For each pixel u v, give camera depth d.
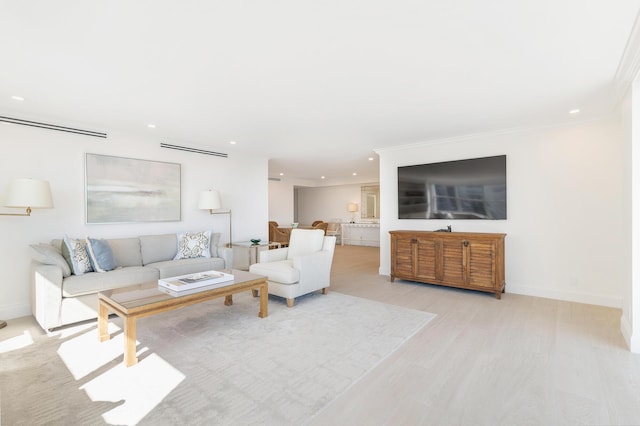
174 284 2.87
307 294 4.28
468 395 1.94
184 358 2.42
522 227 4.25
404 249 4.83
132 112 3.52
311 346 2.63
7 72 2.48
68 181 3.85
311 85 2.80
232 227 5.78
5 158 3.42
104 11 1.73
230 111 3.50
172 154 4.91
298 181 10.83
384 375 2.18
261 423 1.68
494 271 4.02
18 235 3.50
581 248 3.87
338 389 2.01
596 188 3.77
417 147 5.20
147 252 4.27
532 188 4.16
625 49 2.17
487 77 2.64
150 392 1.96
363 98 3.12
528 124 4.05
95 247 3.51
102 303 2.66
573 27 1.91
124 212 4.32
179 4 1.67
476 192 4.59
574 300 3.90
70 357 2.43
